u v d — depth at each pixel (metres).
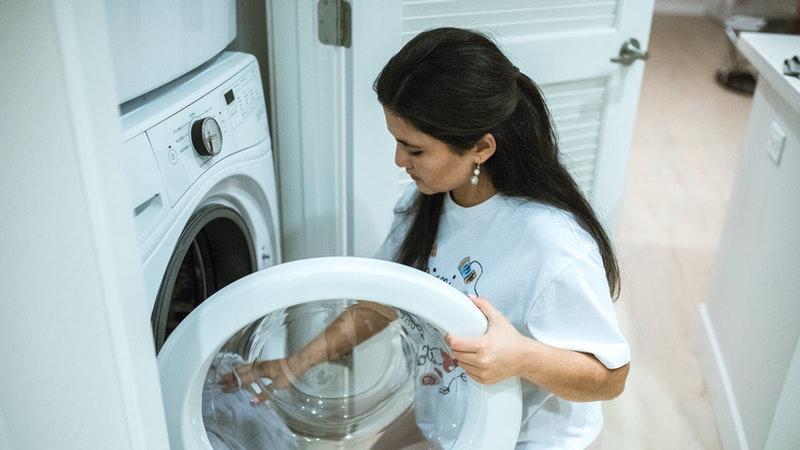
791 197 1.77
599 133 2.13
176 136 1.16
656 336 2.55
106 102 0.71
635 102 2.13
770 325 1.80
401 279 1.02
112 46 1.01
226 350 1.14
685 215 3.41
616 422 2.14
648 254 3.07
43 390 0.81
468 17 1.72
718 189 3.69
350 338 1.28
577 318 1.09
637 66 2.08
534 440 1.26
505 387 1.09
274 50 1.62
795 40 2.13
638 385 2.29
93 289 0.76
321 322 1.25
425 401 1.30
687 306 2.73
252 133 1.44
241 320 1.01
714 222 3.36
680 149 4.14
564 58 1.92
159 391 0.86
